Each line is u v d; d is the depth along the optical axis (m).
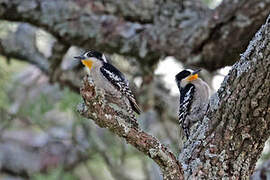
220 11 11.80
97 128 15.42
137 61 13.59
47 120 17.02
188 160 8.02
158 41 12.59
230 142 7.84
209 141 7.94
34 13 12.60
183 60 12.53
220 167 7.83
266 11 11.38
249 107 7.64
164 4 12.67
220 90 8.02
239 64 7.79
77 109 7.38
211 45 12.08
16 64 16.44
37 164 17.78
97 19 12.68
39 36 14.93
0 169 18.00
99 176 17.48
